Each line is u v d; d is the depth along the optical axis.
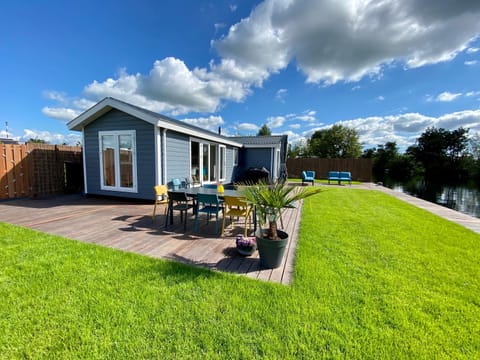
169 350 1.38
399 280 2.28
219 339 1.47
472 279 2.33
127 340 1.45
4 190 6.61
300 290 2.06
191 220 4.67
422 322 1.67
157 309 1.76
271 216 2.62
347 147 30.42
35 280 2.13
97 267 2.42
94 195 7.14
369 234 3.79
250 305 1.83
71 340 1.44
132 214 5.05
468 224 4.70
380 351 1.41
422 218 5.02
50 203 6.25
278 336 1.51
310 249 3.08
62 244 3.08
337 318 1.70
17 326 1.54
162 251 2.97
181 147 7.10
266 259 2.52
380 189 10.50
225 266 2.57
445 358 1.36
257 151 13.59
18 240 3.20
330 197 7.78
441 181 22.50
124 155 6.57
